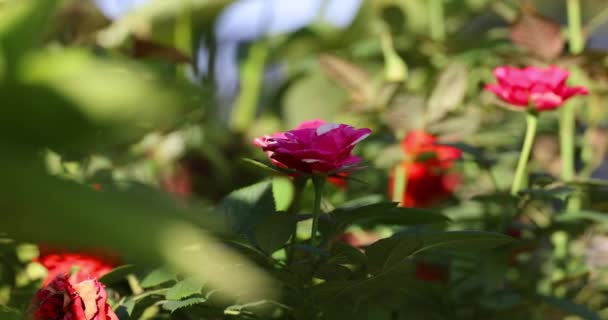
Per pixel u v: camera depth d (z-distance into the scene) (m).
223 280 0.32
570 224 0.92
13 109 0.27
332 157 0.74
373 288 0.76
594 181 0.89
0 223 0.26
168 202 0.28
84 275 0.75
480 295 0.94
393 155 0.97
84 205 0.25
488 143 1.05
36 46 0.30
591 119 1.06
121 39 1.02
